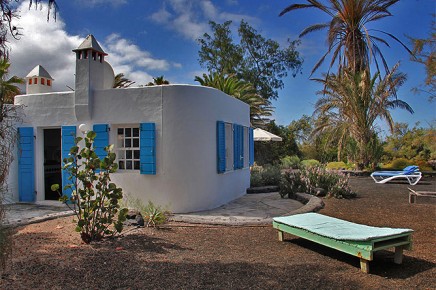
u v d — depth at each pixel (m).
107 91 8.85
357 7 21.14
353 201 10.19
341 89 19.94
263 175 14.01
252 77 33.00
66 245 5.52
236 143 10.81
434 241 5.76
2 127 3.20
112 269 4.45
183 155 8.47
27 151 9.59
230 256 5.06
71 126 9.10
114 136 8.92
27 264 4.57
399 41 20.48
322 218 5.93
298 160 24.20
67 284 3.95
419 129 23.55
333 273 4.37
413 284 4.00
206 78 17.19
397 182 15.75
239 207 9.30
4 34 3.01
